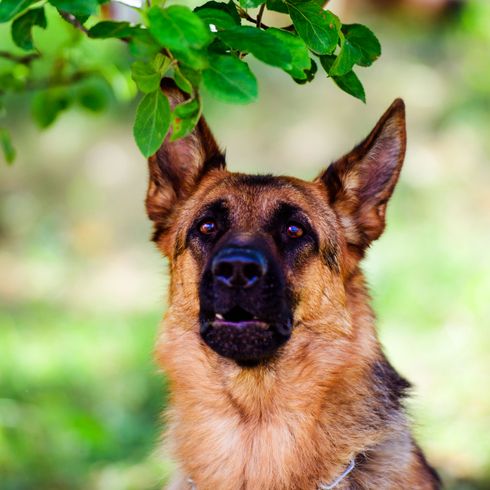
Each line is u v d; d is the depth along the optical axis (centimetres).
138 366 1140
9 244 1706
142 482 833
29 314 1375
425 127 1811
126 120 1919
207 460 545
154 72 419
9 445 838
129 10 583
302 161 1780
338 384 538
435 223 1545
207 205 562
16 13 395
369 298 587
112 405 1023
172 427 570
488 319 1148
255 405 532
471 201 1616
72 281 1530
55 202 1795
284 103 1902
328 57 480
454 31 2016
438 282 1292
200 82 416
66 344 1226
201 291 512
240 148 1820
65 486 830
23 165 1867
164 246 598
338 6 2069
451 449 844
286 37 429
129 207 1753
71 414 788
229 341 507
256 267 489
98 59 685
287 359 533
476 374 1006
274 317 505
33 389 1080
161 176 596
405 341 1148
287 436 531
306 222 554
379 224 590
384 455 539
